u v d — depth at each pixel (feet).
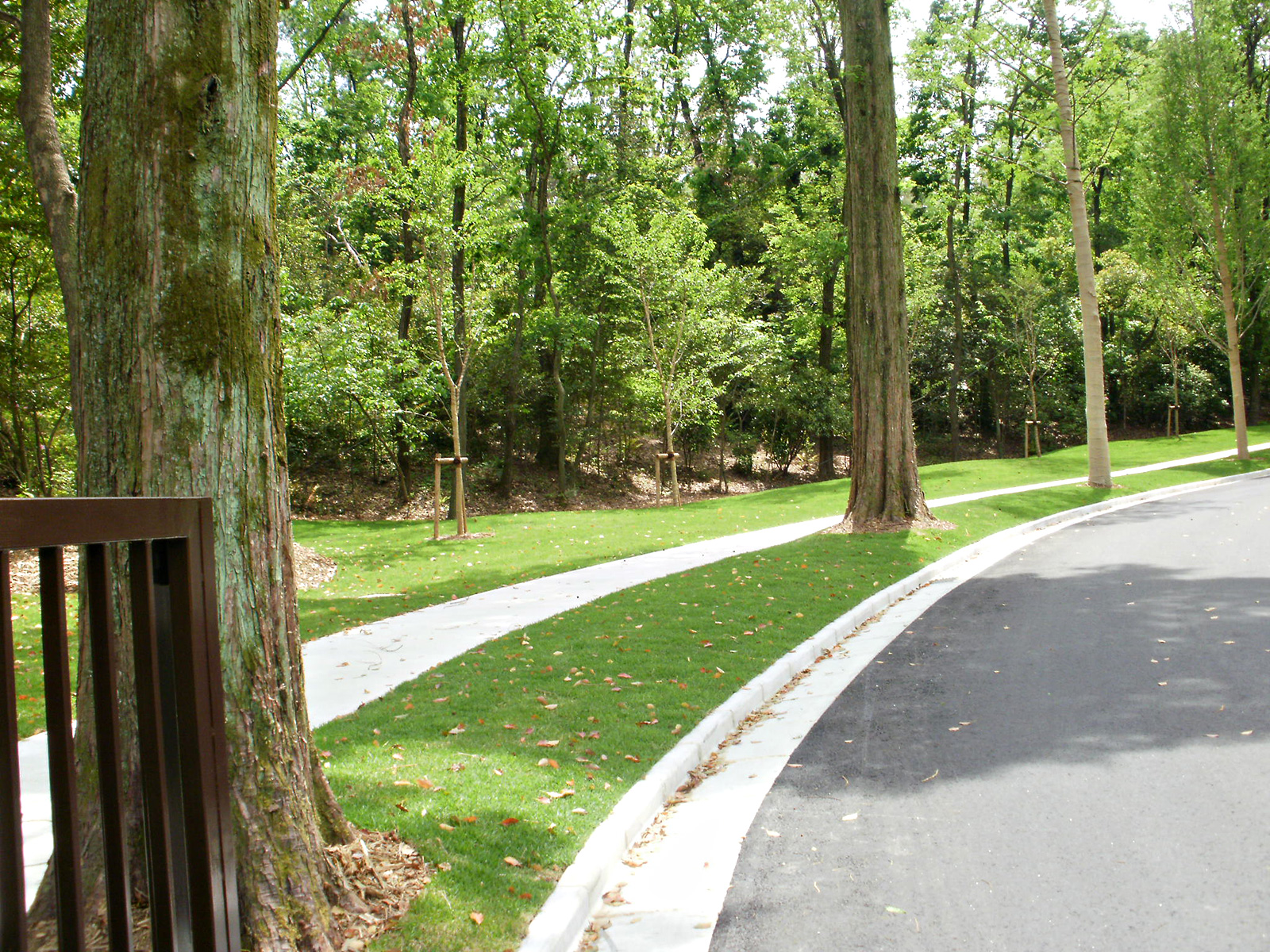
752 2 120.78
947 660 26.84
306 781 11.66
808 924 12.30
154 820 7.47
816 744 20.07
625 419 109.09
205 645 8.39
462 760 18.15
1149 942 11.19
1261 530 49.75
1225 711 19.98
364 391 87.15
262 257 11.23
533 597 39.47
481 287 71.05
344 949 10.88
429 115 87.40
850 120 57.31
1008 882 13.05
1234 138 91.25
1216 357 147.64
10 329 61.21
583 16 88.48
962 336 133.59
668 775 17.78
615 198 100.58
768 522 68.18
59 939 6.34
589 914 12.88
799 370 118.83
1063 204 136.98
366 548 64.18
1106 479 77.87
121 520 6.95
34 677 27.12
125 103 10.44
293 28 84.12
